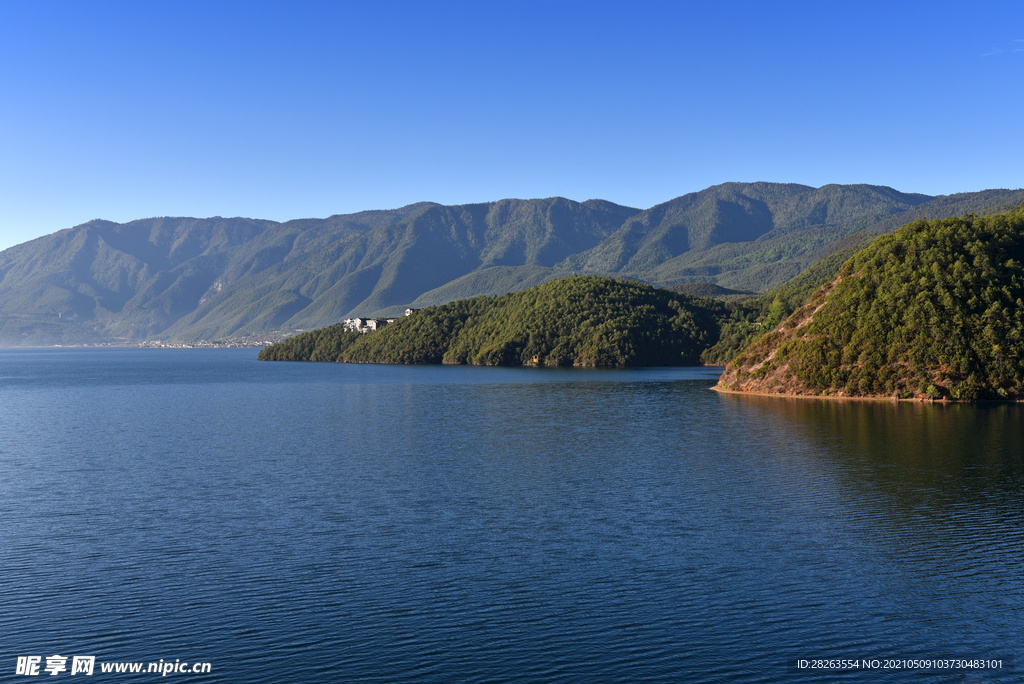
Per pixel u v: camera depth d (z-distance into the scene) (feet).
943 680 105.50
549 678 106.11
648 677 106.32
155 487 228.22
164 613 127.85
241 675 107.55
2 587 140.05
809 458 261.03
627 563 150.51
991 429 318.86
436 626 122.01
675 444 301.84
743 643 115.96
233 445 319.88
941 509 188.24
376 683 105.09
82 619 125.70
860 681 105.29
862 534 168.25
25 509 200.34
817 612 126.62
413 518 186.60
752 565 148.66
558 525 178.70
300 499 209.15
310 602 131.85
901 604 129.49
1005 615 124.98
